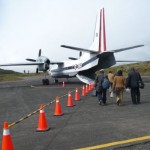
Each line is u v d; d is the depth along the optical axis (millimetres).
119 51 29547
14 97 23672
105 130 9977
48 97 22453
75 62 35031
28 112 15203
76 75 35469
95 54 31719
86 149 7781
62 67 37188
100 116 12891
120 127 10352
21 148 8242
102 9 32500
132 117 12289
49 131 10273
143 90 25031
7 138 6848
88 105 16812
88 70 33656
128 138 8734
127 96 20750
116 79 15930
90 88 27797
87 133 9664
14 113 15062
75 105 17016
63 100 19984
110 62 31750
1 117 13938
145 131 9578
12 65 37875
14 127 11297
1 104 19281
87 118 12523
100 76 16547
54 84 39188
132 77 16078
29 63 37594
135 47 29203
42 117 10422
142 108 14773
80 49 29516
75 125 11117
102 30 32281
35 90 29953
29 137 9516
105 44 31969
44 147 8250
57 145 8391
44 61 37344
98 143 8336
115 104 16781
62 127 10852
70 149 7898
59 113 13562
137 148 7617
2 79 74562
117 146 7891
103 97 16766
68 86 34031
